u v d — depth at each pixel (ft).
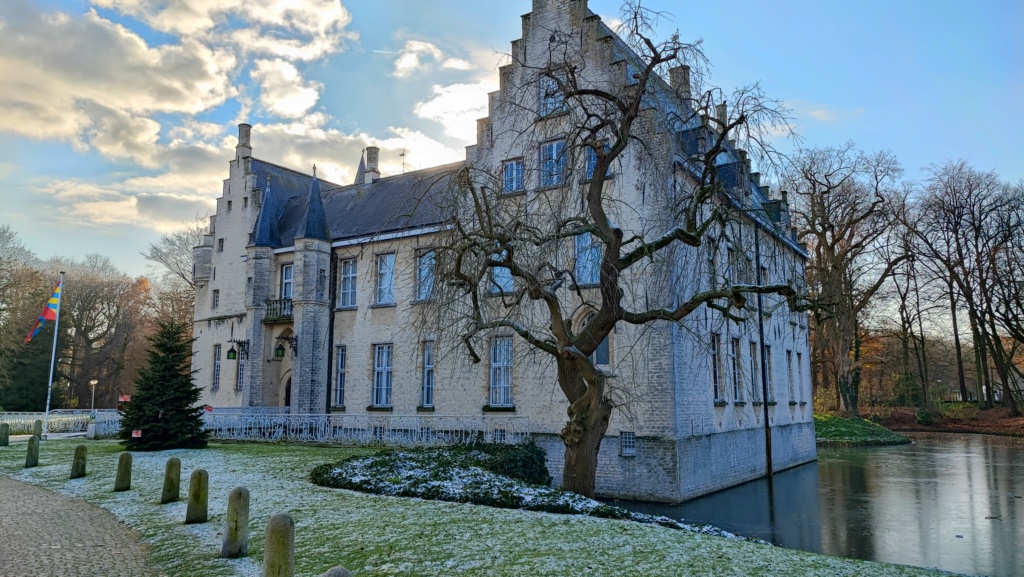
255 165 117.08
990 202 164.55
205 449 75.97
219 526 37.01
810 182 139.33
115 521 40.06
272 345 102.17
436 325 47.85
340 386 94.07
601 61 69.77
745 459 80.64
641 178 65.57
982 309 173.37
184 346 79.20
